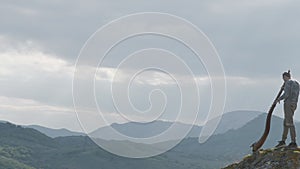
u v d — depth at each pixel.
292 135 26.77
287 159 25.72
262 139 27.64
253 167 26.66
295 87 26.64
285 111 26.81
